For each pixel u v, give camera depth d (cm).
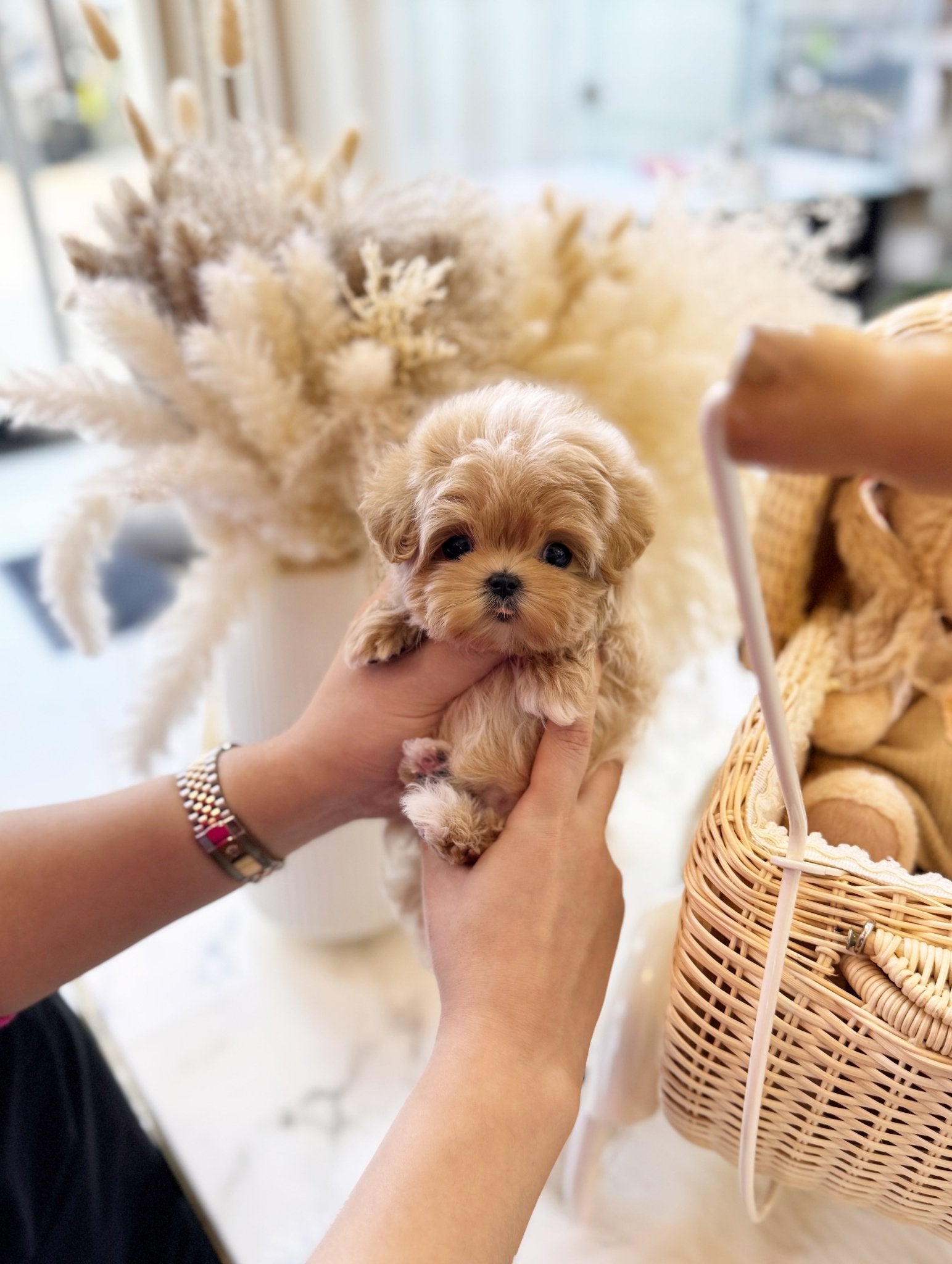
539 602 56
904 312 80
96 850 68
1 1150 66
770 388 32
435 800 63
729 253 97
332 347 80
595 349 88
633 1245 76
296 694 92
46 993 68
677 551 96
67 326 246
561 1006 58
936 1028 51
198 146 88
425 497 57
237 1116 88
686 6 266
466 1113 52
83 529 84
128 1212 77
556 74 258
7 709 161
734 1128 64
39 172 243
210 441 80
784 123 282
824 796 77
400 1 214
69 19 229
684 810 120
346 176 93
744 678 138
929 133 270
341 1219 49
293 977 103
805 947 57
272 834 71
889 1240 76
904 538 82
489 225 86
